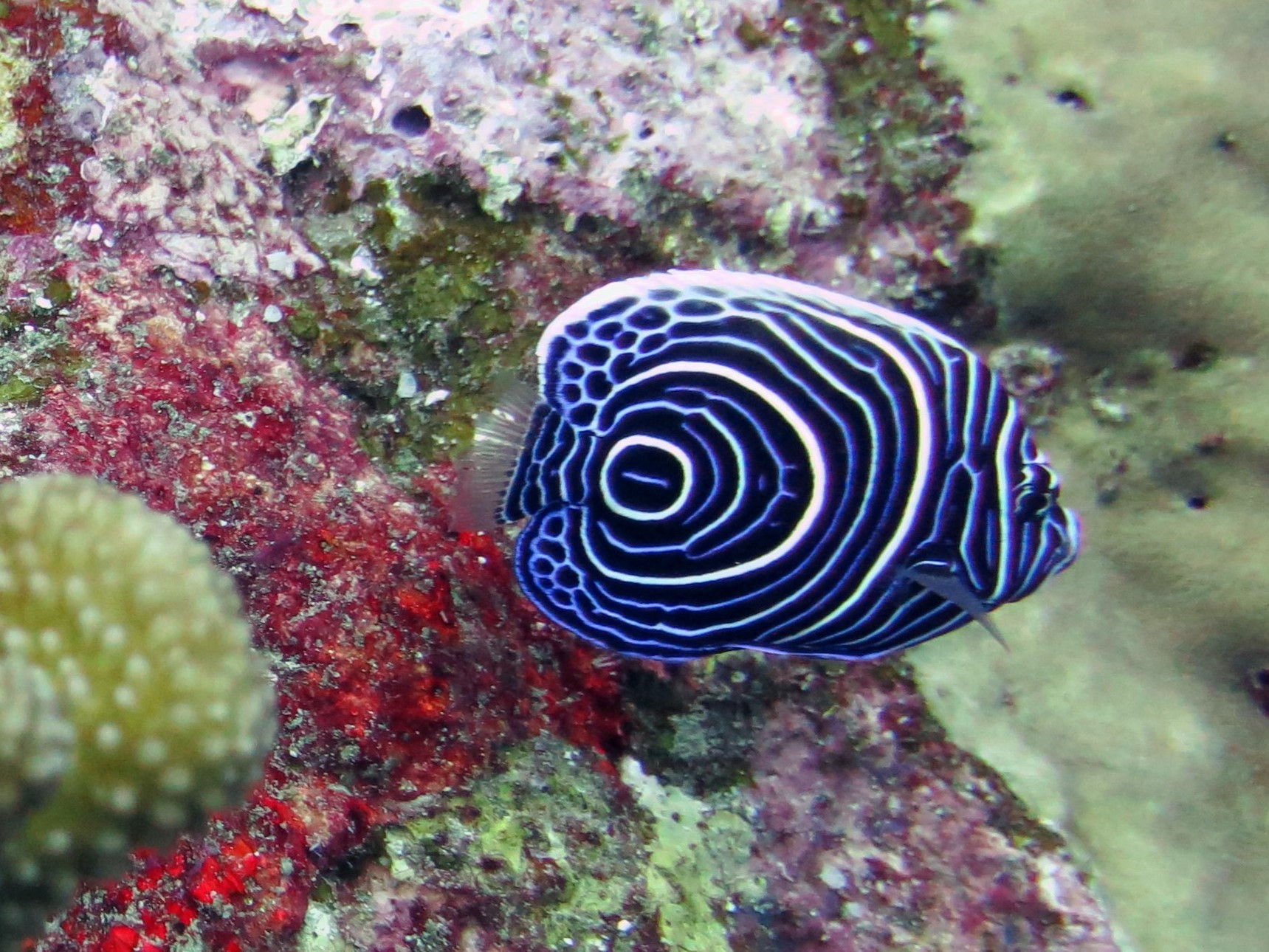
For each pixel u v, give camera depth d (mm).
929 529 262
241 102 297
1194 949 328
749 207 317
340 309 301
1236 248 332
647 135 310
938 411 257
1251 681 339
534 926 277
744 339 254
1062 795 333
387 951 265
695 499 260
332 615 271
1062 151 335
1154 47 338
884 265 335
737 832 307
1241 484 338
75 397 267
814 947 307
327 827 263
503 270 306
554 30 308
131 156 285
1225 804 337
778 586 263
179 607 215
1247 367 337
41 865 208
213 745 212
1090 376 349
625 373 256
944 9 344
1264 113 331
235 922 253
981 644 338
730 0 326
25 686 203
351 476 287
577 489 263
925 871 318
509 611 295
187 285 289
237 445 276
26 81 280
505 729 285
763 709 315
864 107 335
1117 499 347
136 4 288
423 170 301
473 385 308
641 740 308
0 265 276
